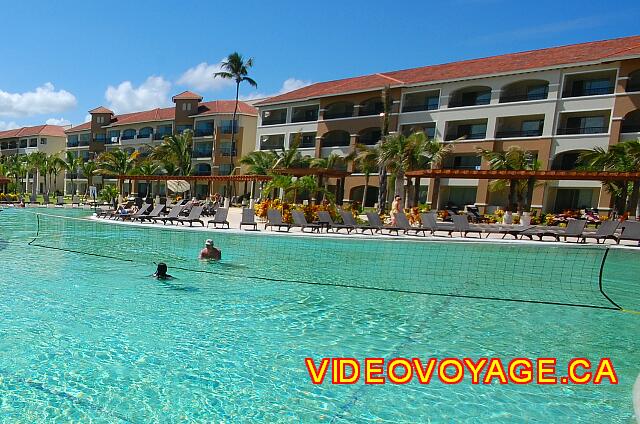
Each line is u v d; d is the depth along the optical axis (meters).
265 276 9.27
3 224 20.02
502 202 36.00
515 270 11.34
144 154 62.84
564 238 17.70
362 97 42.69
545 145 33.00
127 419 3.48
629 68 30.05
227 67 47.91
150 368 4.41
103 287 7.64
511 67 35.81
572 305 7.54
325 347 5.20
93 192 37.72
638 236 15.98
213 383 4.15
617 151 25.59
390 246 15.02
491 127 35.41
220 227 18.83
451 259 12.89
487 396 4.09
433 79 38.75
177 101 59.38
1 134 84.44
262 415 3.63
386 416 3.69
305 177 23.08
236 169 54.47
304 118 48.66
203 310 6.49
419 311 6.95
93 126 69.56
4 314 5.90
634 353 5.30
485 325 6.28
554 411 3.85
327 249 13.97
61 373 4.22
